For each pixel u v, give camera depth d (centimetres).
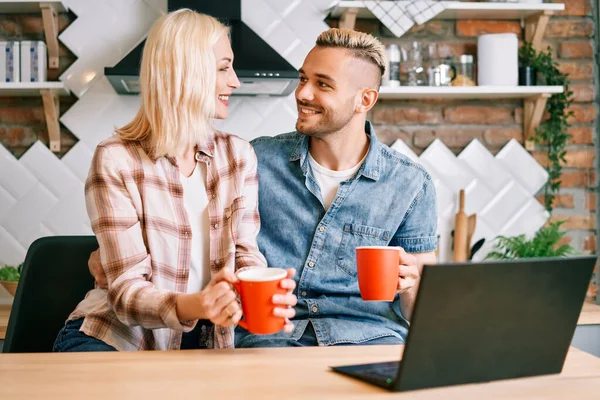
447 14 320
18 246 312
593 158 335
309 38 321
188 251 166
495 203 330
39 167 313
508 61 309
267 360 119
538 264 101
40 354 123
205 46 167
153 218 163
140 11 315
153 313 141
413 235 194
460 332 98
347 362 118
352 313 183
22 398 97
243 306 121
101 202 159
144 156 165
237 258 169
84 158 313
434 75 311
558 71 317
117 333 161
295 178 190
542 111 318
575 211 335
